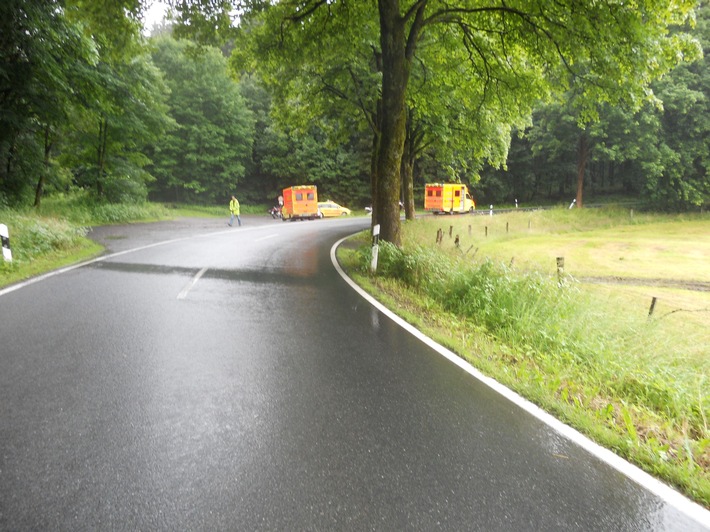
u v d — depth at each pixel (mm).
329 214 42250
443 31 14945
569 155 55281
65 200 28172
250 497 2654
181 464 2961
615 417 4250
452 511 2594
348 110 20641
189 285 9125
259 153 54156
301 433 3455
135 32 12422
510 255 20062
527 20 11508
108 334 5699
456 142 23844
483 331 7391
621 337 7652
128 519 2426
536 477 2982
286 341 5816
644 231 31797
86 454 3031
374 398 4184
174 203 44531
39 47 16266
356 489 2771
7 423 3404
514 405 4164
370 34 15242
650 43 10273
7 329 5699
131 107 25266
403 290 10102
